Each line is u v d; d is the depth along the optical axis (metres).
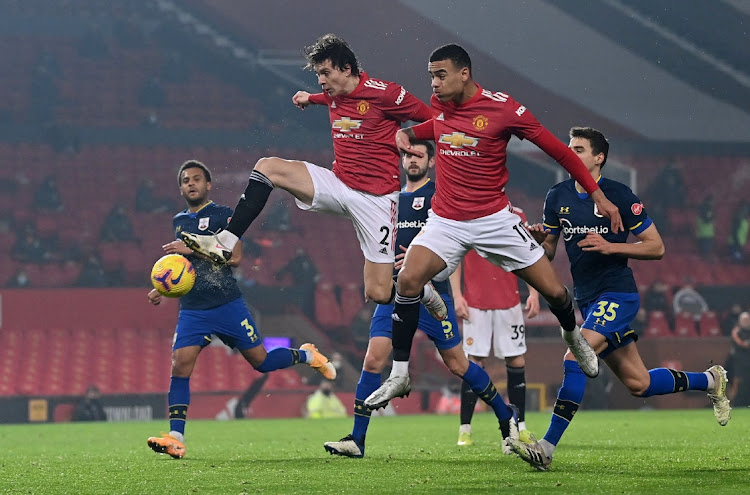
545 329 62.06
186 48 97.00
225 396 55.88
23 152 83.62
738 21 90.88
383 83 20.19
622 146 89.25
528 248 17.70
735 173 90.69
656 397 57.56
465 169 17.53
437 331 21.75
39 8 98.81
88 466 20.77
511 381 28.33
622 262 19.36
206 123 90.19
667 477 16.42
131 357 63.91
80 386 61.53
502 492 14.41
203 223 23.78
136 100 91.06
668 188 86.38
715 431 32.78
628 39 88.88
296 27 92.94
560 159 17.47
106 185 82.38
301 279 70.06
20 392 60.25
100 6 100.44
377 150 20.36
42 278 70.62
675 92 89.88
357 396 22.19
